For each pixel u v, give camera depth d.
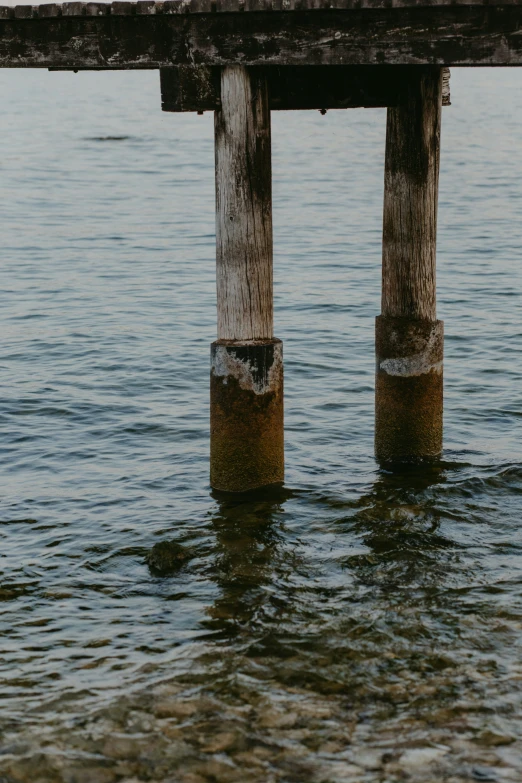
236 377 8.49
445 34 7.14
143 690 6.03
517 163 34.88
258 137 8.00
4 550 8.05
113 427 11.10
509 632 6.59
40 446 10.55
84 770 5.31
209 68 7.92
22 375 12.99
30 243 22.45
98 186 31.36
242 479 8.85
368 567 7.61
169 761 5.38
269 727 5.65
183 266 20.14
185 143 42.94
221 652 6.44
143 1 7.90
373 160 36.88
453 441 10.36
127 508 8.83
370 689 5.99
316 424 11.09
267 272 8.31
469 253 20.86
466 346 14.17
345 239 22.56
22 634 6.73
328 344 14.44
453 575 7.43
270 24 7.62
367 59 7.39
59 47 8.31
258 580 7.43
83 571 7.66
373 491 9.04
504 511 8.61
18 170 34.50
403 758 5.36
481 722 5.66
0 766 5.34
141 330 15.28
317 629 6.69
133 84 94.75
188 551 7.86
